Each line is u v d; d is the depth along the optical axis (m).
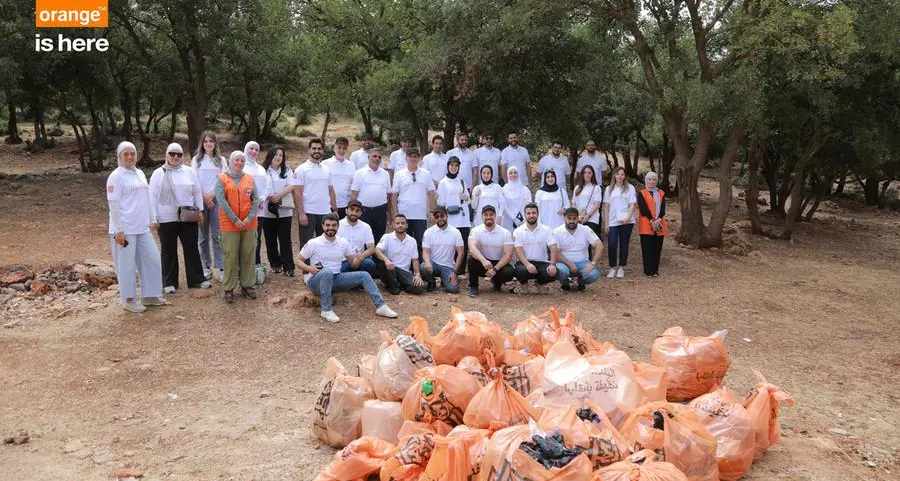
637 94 17.27
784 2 12.19
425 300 9.19
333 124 43.81
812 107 16.06
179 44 20.92
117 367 6.81
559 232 10.26
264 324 8.04
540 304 9.50
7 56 18.08
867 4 12.43
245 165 9.39
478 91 16.62
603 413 4.25
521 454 3.58
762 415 4.93
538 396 4.66
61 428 5.46
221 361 7.04
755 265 13.74
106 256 11.93
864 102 16.00
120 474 4.65
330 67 25.19
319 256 8.48
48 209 16.14
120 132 33.00
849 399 6.55
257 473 4.72
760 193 28.62
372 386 5.09
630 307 9.77
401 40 23.98
